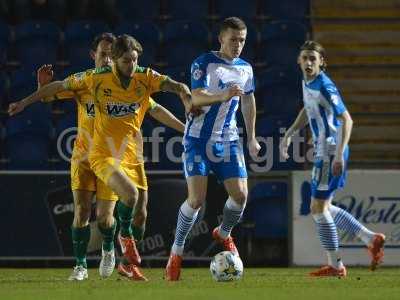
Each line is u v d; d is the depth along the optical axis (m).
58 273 27.89
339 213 25.78
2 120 36.81
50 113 36.03
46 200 30.59
